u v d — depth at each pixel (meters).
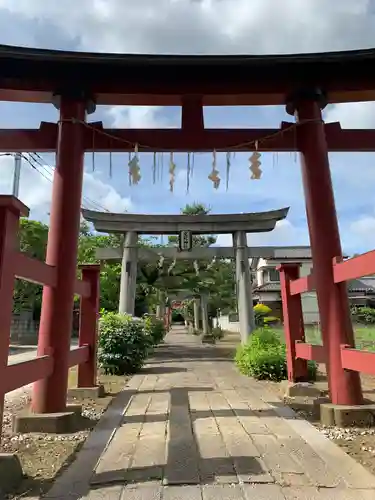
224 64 5.79
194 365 12.02
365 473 3.37
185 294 26.11
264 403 6.32
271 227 14.73
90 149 6.05
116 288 23.70
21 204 3.61
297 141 6.16
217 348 19.34
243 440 4.32
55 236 5.54
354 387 5.19
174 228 14.82
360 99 6.36
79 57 5.56
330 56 5.67
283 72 6.09
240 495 2.98
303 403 6.27
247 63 5.76
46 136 6.06
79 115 5.95
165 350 18.14
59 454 4.02
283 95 6.21
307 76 6.10
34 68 5.89
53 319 5.28
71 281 5.50
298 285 6.80
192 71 6.08
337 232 5.65
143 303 24.95
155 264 17.22
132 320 10.71
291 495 2.97
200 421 5.21
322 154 5.90
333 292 5.43
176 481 3.23
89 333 7.19
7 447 4.26
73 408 5.31
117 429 4.91
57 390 5.14
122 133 6.12
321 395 6.77
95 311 7.27
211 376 9.52
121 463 3.69
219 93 6.18
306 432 4.62
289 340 7.27
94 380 7.14
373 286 31.48
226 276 22.42
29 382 4.22
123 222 14.82
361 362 4.67
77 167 5.83
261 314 26.11
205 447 4.10
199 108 6.29
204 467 3.53
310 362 7.89
